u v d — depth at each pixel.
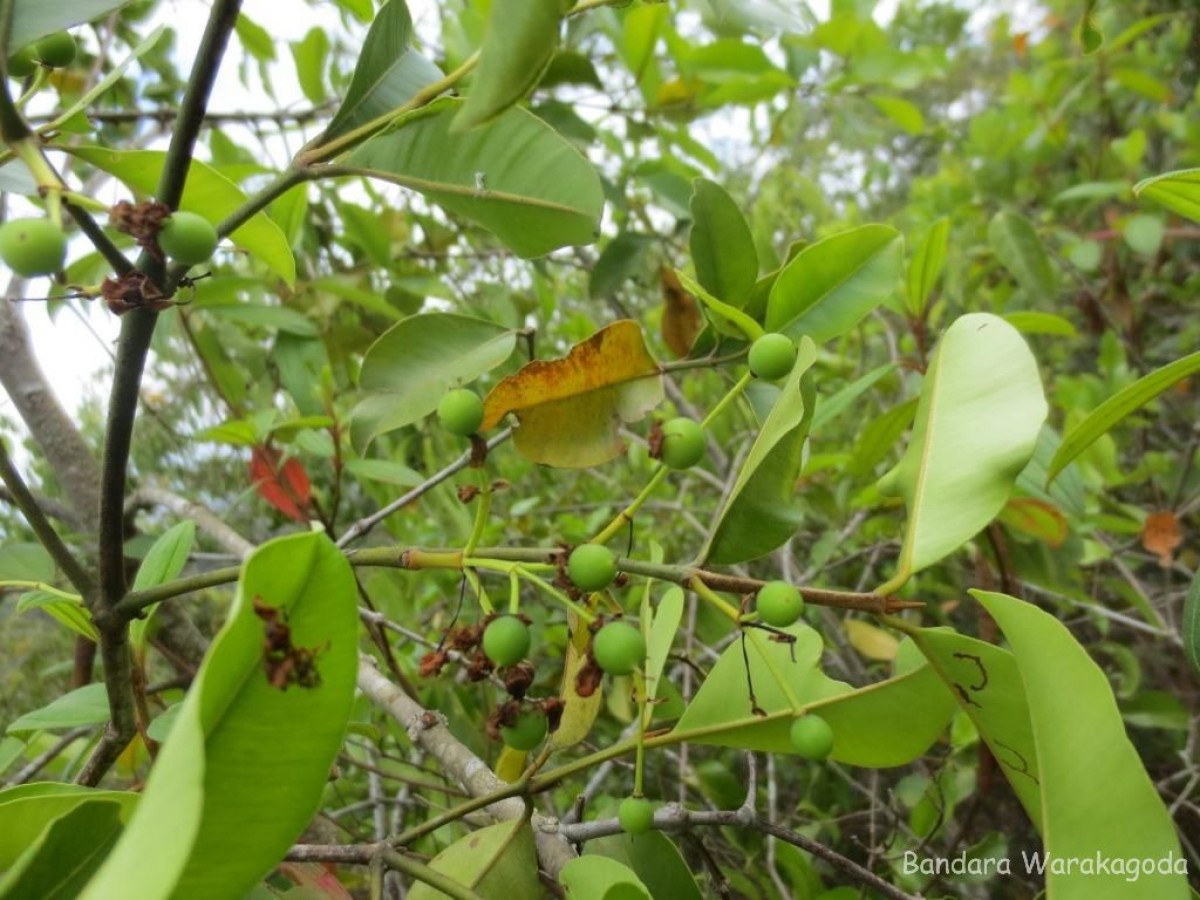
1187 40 0.87
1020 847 0.59
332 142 0.22
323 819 0.43
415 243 0.80
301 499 0.52
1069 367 1.01
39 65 0.23
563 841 0.27
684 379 0.83
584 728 0.27
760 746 0.26
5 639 0.76
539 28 0.16
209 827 0.15
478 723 0.53
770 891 0.44
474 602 0.62
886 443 0.49
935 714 0.25
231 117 0.60
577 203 0.23
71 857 0.18
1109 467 0.63
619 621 0.21
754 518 0.22
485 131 0.23
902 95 1.50
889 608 0.20
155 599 0.24
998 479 0.21
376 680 0.37
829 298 0.30
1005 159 1.03
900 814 0.51
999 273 0.95
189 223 0.18
